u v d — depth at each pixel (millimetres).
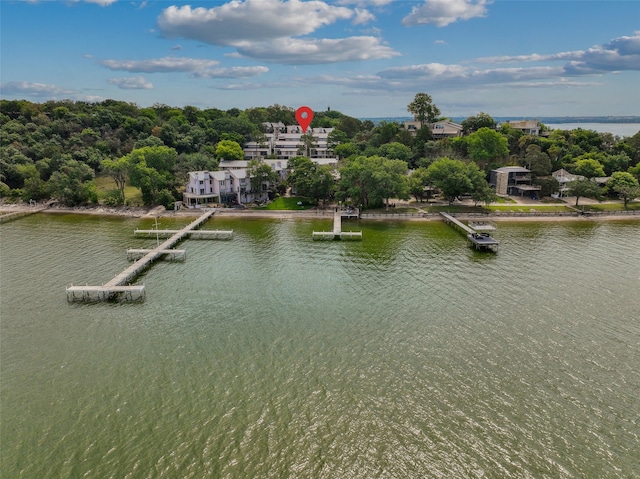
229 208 130125
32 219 121250
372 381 45844
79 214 128000
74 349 52312
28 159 153375
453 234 104125
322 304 64312
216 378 46438
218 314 61344
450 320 58969
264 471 35219
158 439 38438
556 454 36625
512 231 106812
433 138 183375
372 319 59406
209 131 196125
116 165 134250
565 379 46094
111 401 43125
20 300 65750
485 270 78375
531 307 62906
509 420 40375
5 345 53188
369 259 85125
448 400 43000
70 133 178625
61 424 40250
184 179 143750
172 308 63375
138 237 101250
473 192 127938
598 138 173250
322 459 36312
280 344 53062
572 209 128500
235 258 86125
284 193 148125
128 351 51781
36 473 35250
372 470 35250
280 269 79562
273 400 43062
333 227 109938
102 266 80562
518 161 151500
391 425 39844
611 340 53750
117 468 35562
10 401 43156
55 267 79938
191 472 35156
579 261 83250
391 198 133125
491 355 50562
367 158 132125
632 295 67000
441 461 36062
